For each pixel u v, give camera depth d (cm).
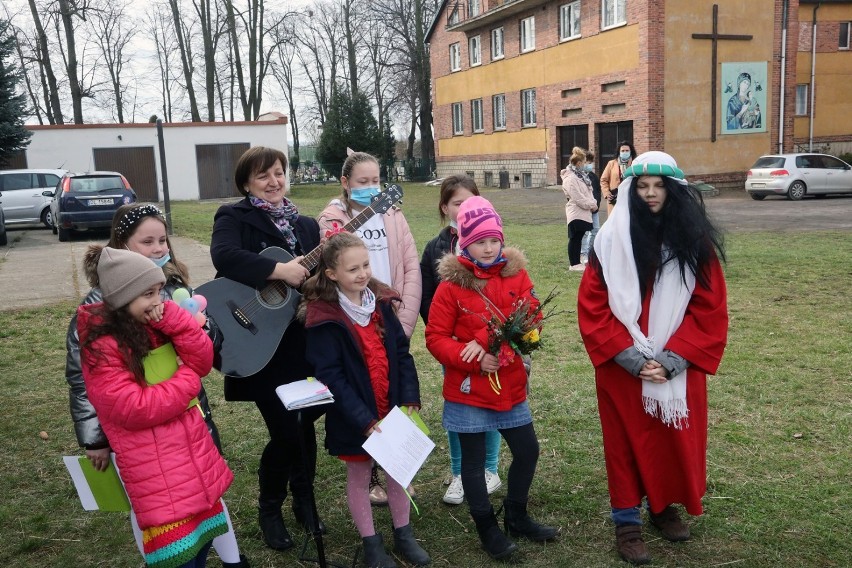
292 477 349
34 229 1950
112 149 2778
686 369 304
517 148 3019
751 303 752
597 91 2462
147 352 252
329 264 301
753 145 2378
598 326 311
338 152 4041
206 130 2886
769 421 445
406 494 317
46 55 3675
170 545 253
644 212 307
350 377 305
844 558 305
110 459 267
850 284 827
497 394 312
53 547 343
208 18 3997
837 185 2053
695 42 2252
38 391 564
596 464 402
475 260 319
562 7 2639
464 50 3319
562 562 313
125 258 247
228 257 319
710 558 311
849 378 514
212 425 295
